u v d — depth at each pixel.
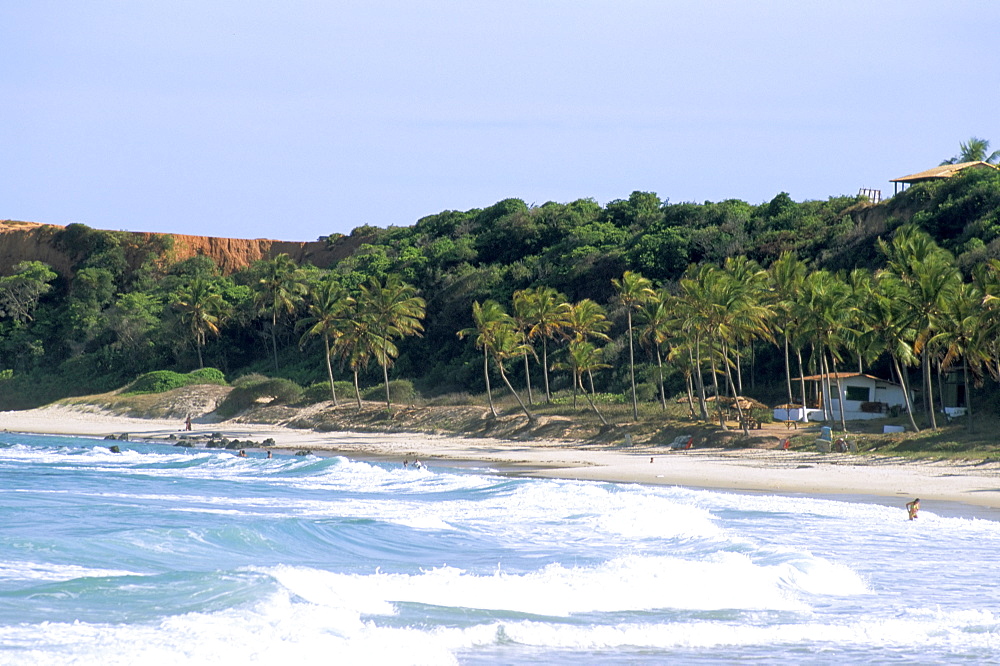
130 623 60.88
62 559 86.12
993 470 174.00
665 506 129.62
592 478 180.88
